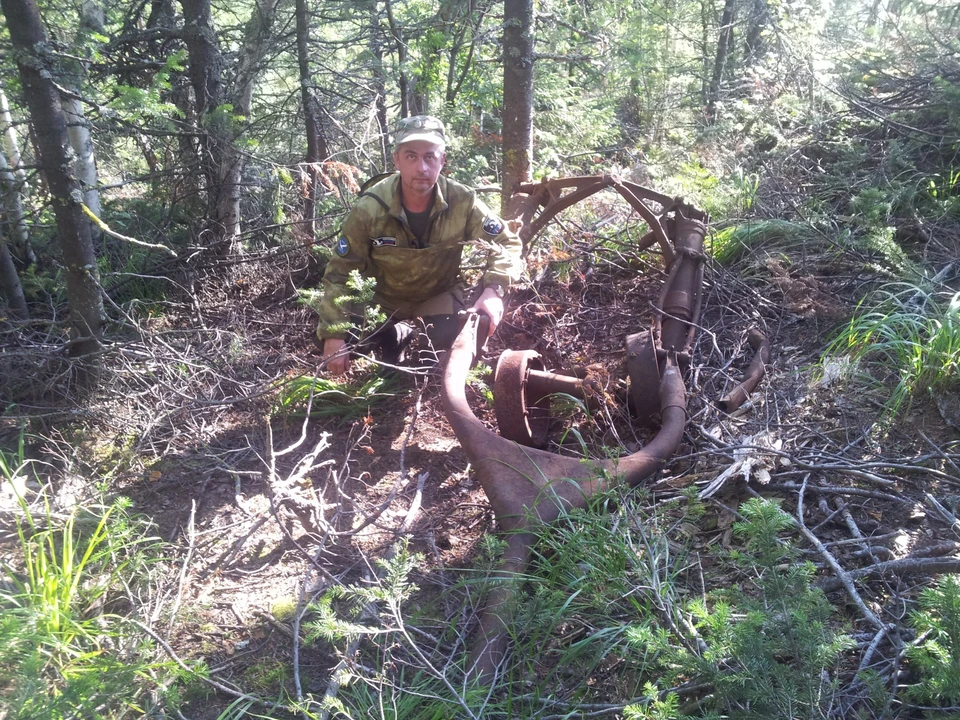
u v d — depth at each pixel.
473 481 3.30
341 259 3.78
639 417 3.34
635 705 1.91
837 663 2.07
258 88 6.95
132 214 5.80
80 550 2.91
